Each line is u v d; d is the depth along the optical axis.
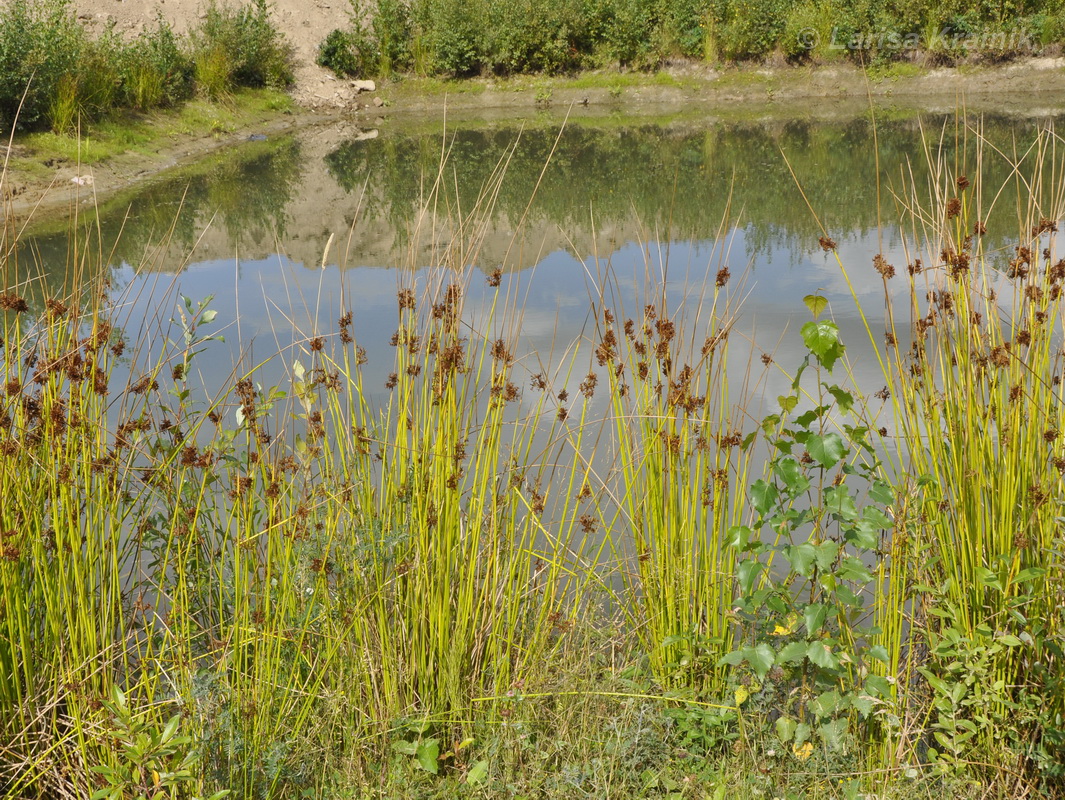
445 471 2.74
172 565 2.88
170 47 16.62
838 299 6.70
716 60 20.05
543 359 5.12
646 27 20.38
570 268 7.89
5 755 2.41
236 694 2.42
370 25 21.55
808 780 2.43
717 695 2.73
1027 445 2.54
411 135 17.08
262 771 2.40
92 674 2.39
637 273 7.53
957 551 2.65
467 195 11.78
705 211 10.65
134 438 2.68
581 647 2.91
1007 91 18.19
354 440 2.90
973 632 2.51
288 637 2.59
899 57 19.33
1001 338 2.65
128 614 2.88
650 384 2.90
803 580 3.21
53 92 12.30
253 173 13.35
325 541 2.75
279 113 18.84
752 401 4.53
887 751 2.46
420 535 2.69
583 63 20.62
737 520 2.79
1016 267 2.62
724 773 2.44
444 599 2.70
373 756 2.55
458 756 2.54
